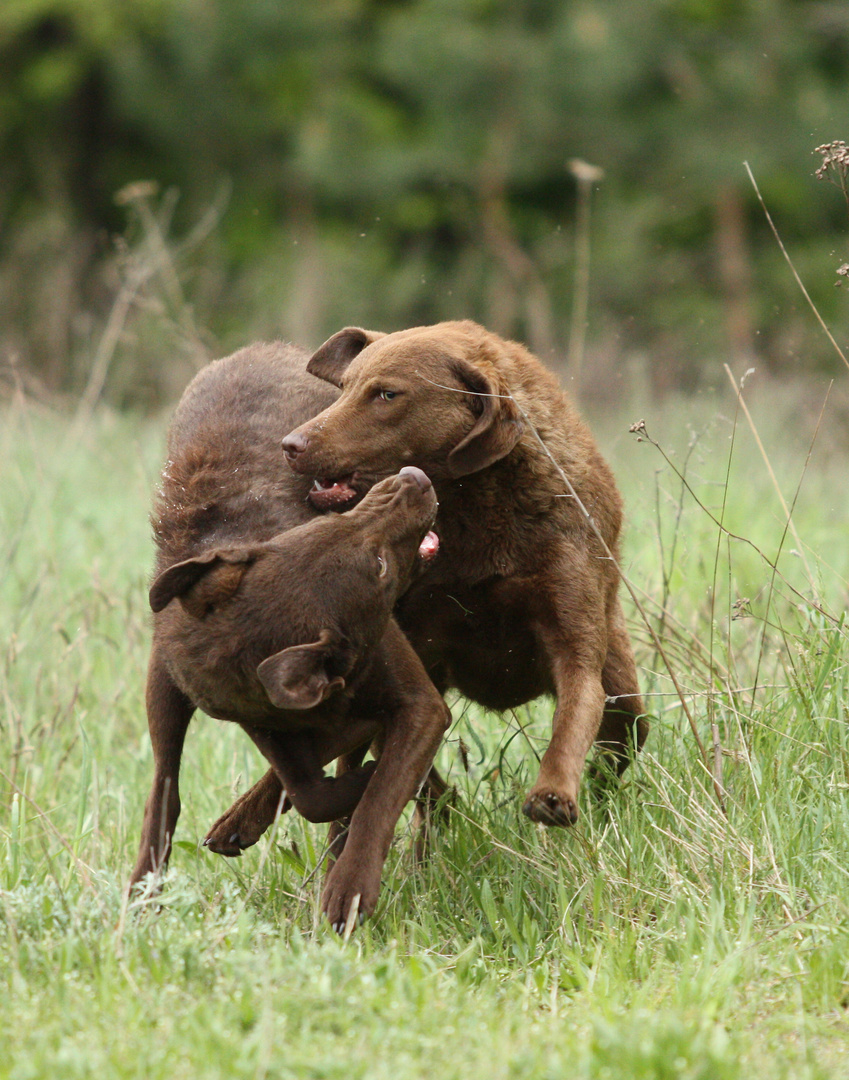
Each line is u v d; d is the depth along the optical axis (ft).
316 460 43.83
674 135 208.54
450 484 44.60
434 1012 31.68
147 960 34.53
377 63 236.22
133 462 88.94
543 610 44.62
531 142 217.56
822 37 212.23
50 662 62.80
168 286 94.38
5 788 52.60
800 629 50.47
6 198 233.14
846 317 170.71
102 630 66.95
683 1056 28.35
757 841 41.60
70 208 230.68
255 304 172.55
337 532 39.63
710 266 204.03
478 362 45.24
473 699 48.37
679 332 185.37
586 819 44.83
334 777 40.70
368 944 37.73
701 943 36.96
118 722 59.26
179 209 233.76
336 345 48.78
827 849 41.22
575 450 45.78
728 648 48.78
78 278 161.89
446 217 225.15
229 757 54.70
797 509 83.51
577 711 42.73
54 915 37.35
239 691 38.91
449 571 44.80
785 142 201.87
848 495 88.79
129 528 78.48
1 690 57.67
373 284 201.57
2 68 239.91
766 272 203.82
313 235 224.33
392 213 225.15
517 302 199.00
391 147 223.71
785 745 45.65
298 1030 30.86
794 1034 31.86
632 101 215.10
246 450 45.57
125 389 111.55
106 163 244.63
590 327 191.52
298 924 39.78
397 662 40.83
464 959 36.91
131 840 48.21
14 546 67.67
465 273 208.85
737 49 210.38
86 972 34.06
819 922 37.50
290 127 236.22
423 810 47.19
